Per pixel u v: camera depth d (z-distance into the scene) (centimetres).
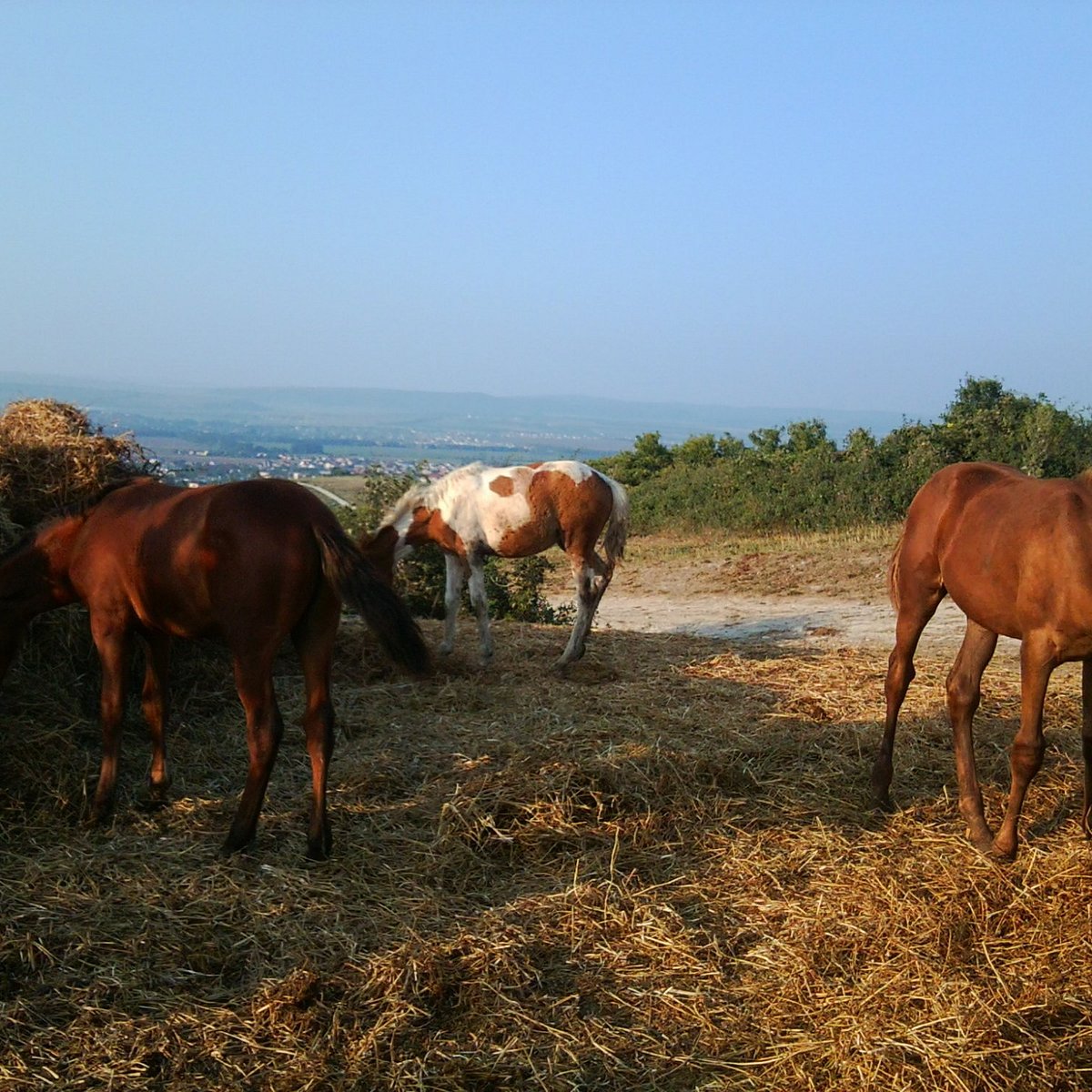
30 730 532
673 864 445
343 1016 328
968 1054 307
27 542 488
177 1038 316
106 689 477
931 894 412
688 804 498
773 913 401
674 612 1273
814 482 1917
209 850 448
